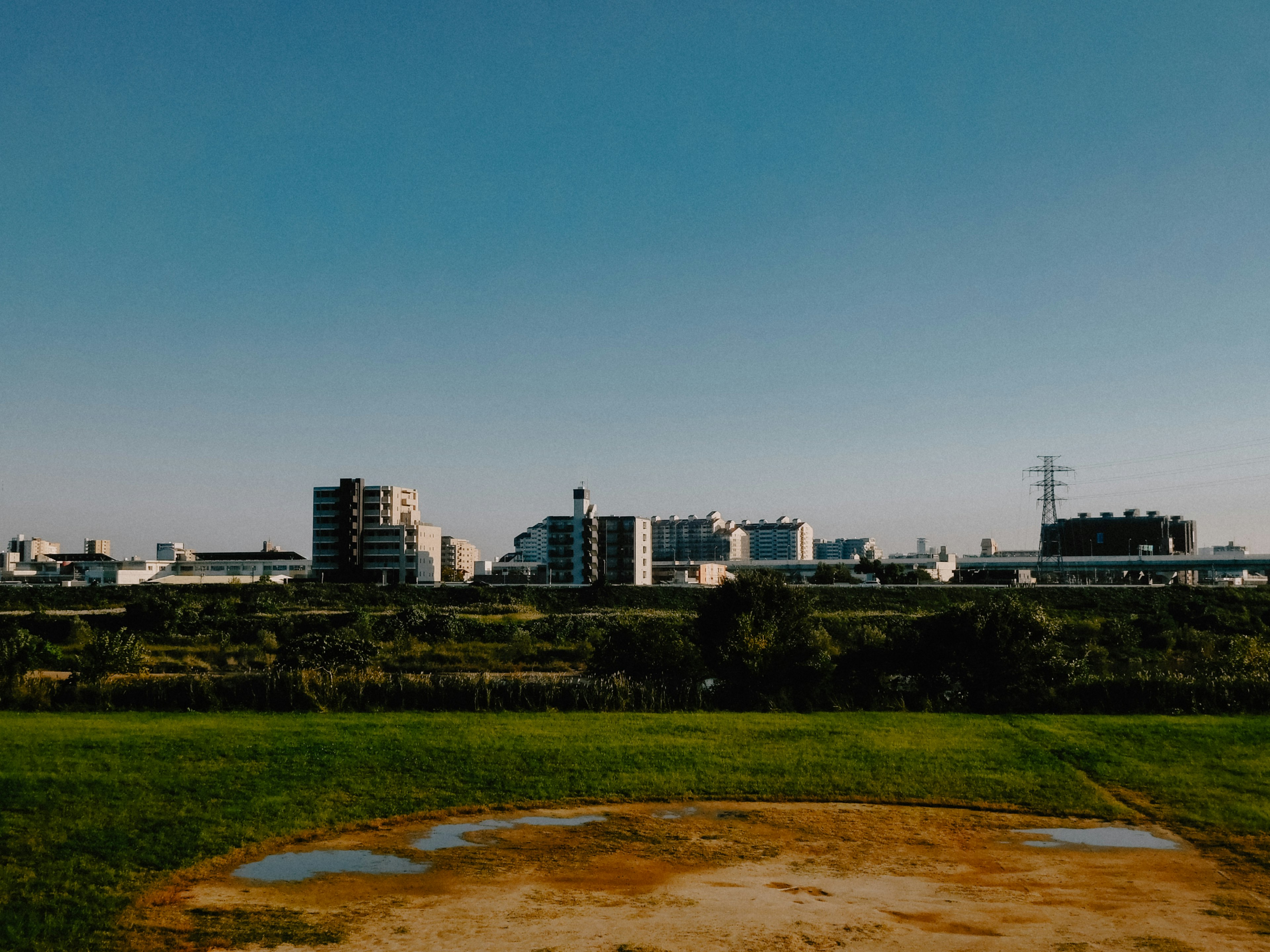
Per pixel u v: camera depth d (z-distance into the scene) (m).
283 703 32.62
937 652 35.16
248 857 16.73
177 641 74.12
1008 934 13.34
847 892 15.23
